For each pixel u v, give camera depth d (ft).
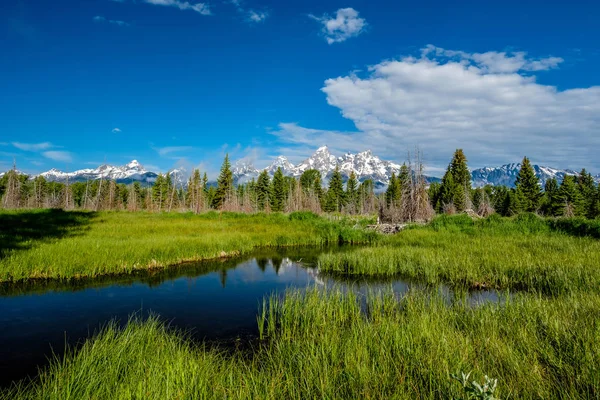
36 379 17.69
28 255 41.22
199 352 20.34
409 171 125.18
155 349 18.49
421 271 44.11
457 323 21.88
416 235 71.67
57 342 22.66
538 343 17.42
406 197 122.62
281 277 43.68
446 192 194.18
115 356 16.87
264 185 276.21
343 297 29.86
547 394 12.68
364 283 40.22
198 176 218.59
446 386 13.39
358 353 17.01
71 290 35.91
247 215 120.37
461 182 197.36
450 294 33.68
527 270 38.68
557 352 16.46
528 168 205.77
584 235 65.87
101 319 27.32
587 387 12.94
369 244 73.82
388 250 53.57
